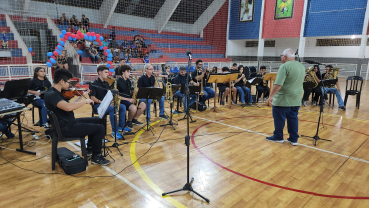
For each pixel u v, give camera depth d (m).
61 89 2.96
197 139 4.07
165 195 2.42
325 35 13.31
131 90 4.82
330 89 6.42
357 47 13.70
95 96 4.05
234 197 2.40
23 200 2.30
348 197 2.41
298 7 14.01
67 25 12.38
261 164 3.15
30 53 9.58
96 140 3.01
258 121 5.20
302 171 2.96
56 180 2.69
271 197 2.40
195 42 18.25
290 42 16.36
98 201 2.31
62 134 2.74
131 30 15.75
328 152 3.55
